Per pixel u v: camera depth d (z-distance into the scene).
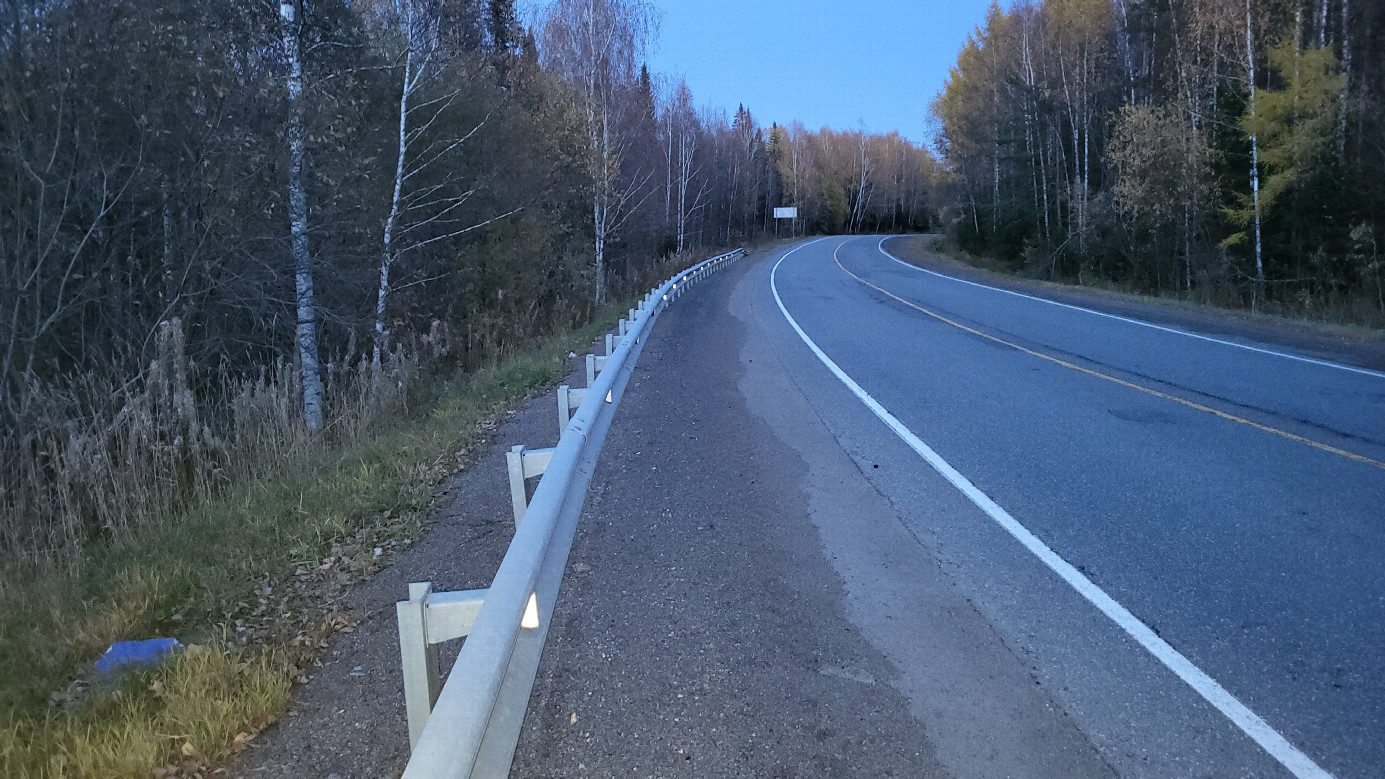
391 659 3.91
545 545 3.40
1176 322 17.06
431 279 17.34
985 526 5.45
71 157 10.67
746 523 5.48
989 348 13.62
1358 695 3.44
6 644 4.41
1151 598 4.36
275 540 5.47
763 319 18.58
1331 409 8.90
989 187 48.56
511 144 19.25
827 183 99.50
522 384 10.82
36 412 7.81
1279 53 21.81
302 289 12.33
